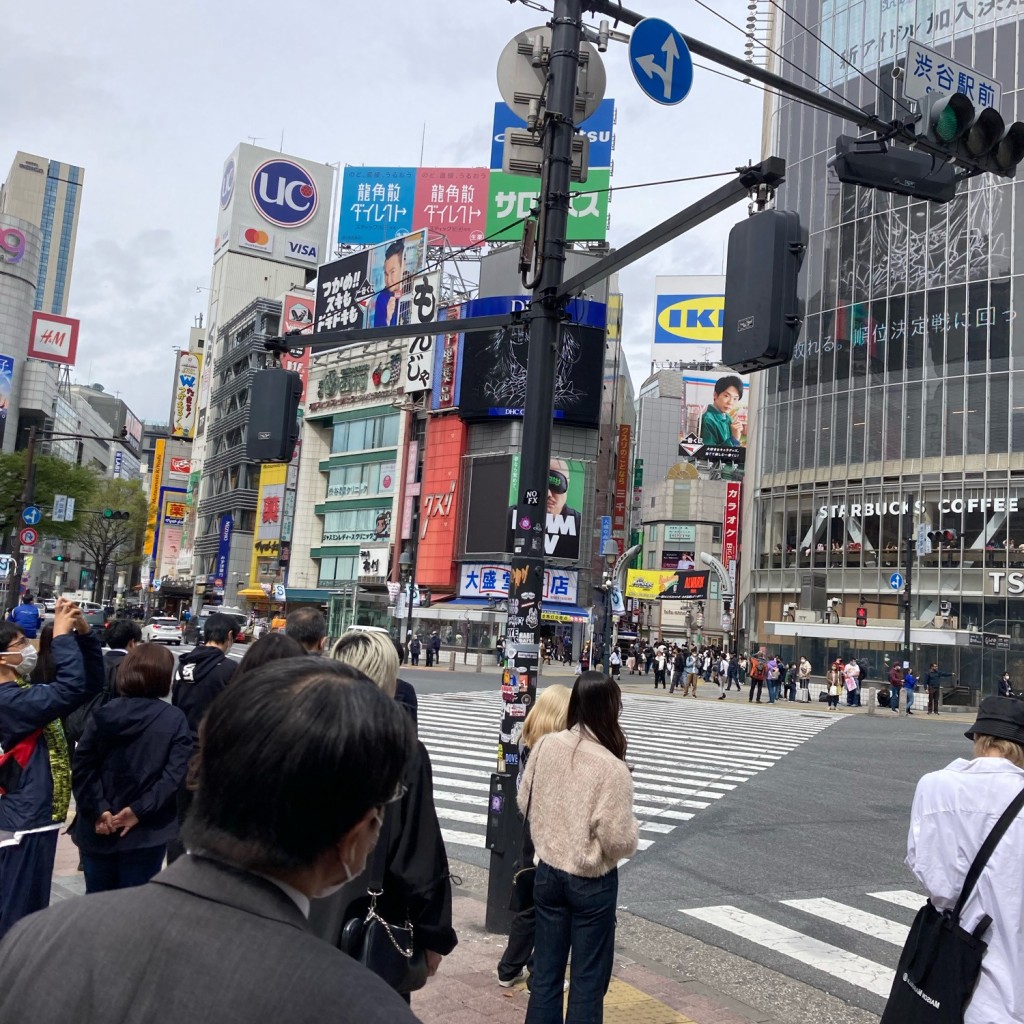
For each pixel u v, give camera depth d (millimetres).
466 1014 4598
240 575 72375
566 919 4070
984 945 2928
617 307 66125
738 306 5238
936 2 48562
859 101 51719
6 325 93312
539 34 6738
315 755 1167
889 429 49562
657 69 5914
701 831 10055
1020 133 5879
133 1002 1076
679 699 33594
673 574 60594
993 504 45531
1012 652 42250
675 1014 4805
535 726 4840
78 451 126000
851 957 6176
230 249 87375
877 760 17812
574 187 54750
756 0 57219
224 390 82375
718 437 88438
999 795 3021
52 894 6059
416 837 2879
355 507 59406
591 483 50875
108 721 4371
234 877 1181
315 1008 1074
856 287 51750
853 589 49625
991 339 46594
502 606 48812
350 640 3369
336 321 62719
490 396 50812
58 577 109312
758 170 5109
